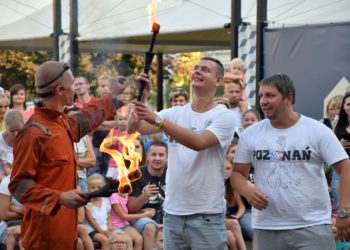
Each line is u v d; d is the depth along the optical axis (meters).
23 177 4.60
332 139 5.00
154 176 7.82
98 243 7.46
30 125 4.64
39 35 13.60
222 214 5.41
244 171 5.23
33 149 4.58
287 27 9.34
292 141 5.04
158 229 7.60
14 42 14.66
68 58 12.71
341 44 8.83
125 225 7.67
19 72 17.66
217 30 11.20
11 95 9.58
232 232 7.61
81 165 7.83
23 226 4.83
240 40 10.02
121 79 5.24
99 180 7.54
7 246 7.20
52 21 13.80
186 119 5.37
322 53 9.01
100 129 8.24
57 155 4.66
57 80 4.71
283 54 9.40
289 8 10.04
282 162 5.04
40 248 4.75
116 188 4.48
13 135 7.62
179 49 14.91
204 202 5.29
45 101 4.73
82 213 7.41
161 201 7.80
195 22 11.43
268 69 9.59
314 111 9.11
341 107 7.93
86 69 12.34
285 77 5.07
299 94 9.25
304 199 5.01
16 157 4.64
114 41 12.48
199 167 5.27
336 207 7.48
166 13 12.08
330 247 5.06
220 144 5.25
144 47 14.79
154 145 7.78
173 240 5.39
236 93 8.74
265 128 5.16
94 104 5.12
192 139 5.06
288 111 5.07
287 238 5.05
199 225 5.29
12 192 4.64
